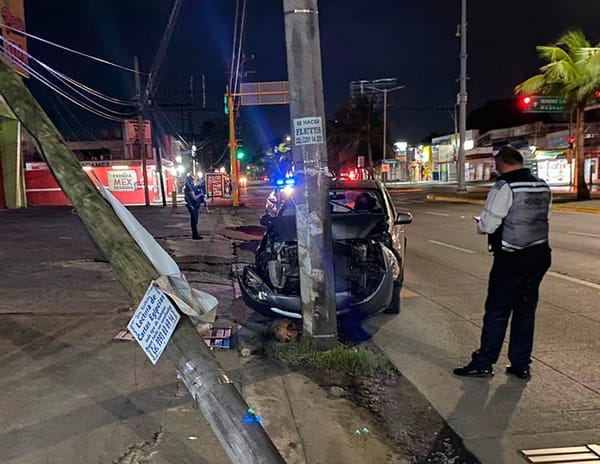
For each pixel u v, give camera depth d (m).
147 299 2.05
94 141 46.44
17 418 3.67
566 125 53.19
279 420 3.89
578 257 10.22
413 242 13.19
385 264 5.94
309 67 4.66
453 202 28.61
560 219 17.44
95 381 4.32
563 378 4.63
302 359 4.95
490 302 4.60
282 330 5.51
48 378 4.36
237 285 8.64
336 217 6.96
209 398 1.94
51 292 7.36
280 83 24.55
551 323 6.11
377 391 4.47
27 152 33.41
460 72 31.33
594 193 29.16
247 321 6.45
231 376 4.67
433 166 76.81
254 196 43.88
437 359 5.18
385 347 5.55
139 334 2.09
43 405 3.88
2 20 15.61
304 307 5.11
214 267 10.30
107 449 3.30
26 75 17.20
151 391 4.14
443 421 3.95
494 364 4.98
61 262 9.81
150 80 18.66
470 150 60.84
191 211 14.23
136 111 28.73
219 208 28.36
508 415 4.00
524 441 3.63
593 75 22.41
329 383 4.58
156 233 15.84
